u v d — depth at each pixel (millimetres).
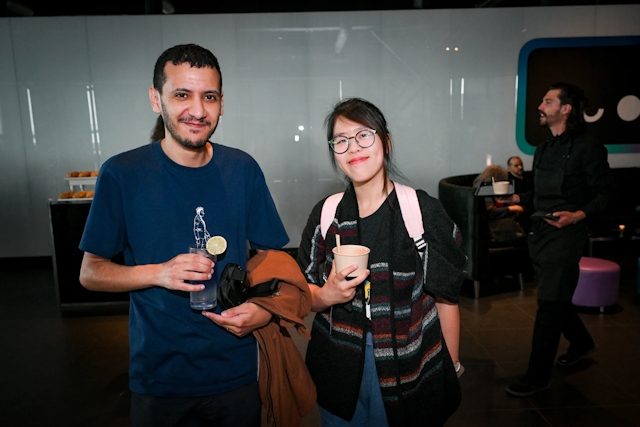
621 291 4344
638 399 2551
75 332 3705
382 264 1327
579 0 5652
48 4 5781
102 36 5465
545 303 2537
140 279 1183
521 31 5602
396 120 5750
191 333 1281
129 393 2750
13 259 5762
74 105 5566
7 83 5488
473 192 4164
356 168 1331
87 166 5680
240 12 5887
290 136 5727
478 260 4188
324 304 1348
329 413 1429
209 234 1312
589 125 5770
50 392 2785
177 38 5512
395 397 1302
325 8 5832
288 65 5598
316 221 1472
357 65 5629
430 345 1355
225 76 5602
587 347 2871
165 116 1203
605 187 2379
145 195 1259
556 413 2443
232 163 1357
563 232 2453
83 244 1229
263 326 1324
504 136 5797
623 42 5609
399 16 5551
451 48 5621
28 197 5688
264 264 1343
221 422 1344
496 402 2564
